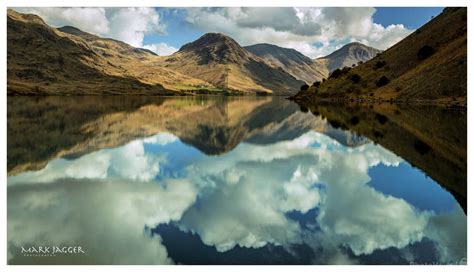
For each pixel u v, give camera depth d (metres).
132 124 71.19
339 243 18.47
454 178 30.05
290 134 60.28
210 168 35.50
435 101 108.44
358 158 39.88
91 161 37.59
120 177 31.62
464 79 105.88
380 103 132.38
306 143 51.16
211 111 115.81
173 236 19.23
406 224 21.16
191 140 53.09
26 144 45.56
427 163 35.22
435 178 30.28
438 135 50.62
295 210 23.59
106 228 20.14
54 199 25.30
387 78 162.12
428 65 137.00
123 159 38.97
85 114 89.12
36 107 107.06
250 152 44.41
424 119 70.25
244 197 26.20
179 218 21.91
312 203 24.97
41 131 56.19
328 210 23.48
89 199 25.41
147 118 85.38
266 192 27.50
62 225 20.59
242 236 19.25
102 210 23.08
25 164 35.56
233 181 30.77
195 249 17.62
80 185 28.94
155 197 26.00
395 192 27.22
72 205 24.09
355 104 139.25
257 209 23.64
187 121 80.81
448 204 24.45
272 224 21.08
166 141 51.72
